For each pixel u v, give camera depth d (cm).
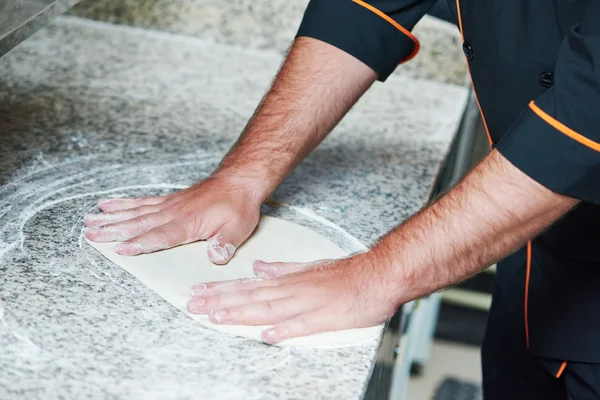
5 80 163
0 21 84
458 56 194
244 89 178
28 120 146
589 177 88
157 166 136
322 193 133
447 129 169
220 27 202
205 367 85
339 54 121
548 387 142
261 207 126
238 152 118
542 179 88
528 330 132
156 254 105
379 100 181
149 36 202
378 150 154
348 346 91
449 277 94
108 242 107
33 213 114
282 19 200
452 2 117
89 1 202
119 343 87
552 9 103
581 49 87
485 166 92
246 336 91
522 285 138
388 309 95
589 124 85
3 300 91
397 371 167
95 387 80
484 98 120
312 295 94
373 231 122
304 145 120
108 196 123
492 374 151
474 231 91
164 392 80
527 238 93
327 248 115
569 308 125
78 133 144
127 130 149
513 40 108
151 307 94
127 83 172
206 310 93
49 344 85
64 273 99
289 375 86
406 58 128
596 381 124
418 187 139
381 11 120
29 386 79
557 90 87
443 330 262
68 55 182
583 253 121
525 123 89
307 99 120
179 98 168
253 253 110
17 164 129
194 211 110
